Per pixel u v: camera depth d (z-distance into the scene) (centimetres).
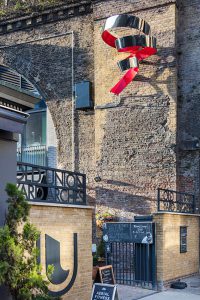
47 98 1675
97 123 1525
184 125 1419
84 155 1582
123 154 1469
